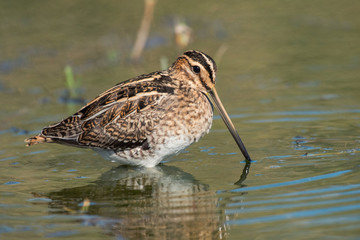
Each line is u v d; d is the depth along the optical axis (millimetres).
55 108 15641
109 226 8758
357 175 10203
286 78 17672
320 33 21906
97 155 12734
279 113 14734
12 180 10961
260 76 18031
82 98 16328
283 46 20672
